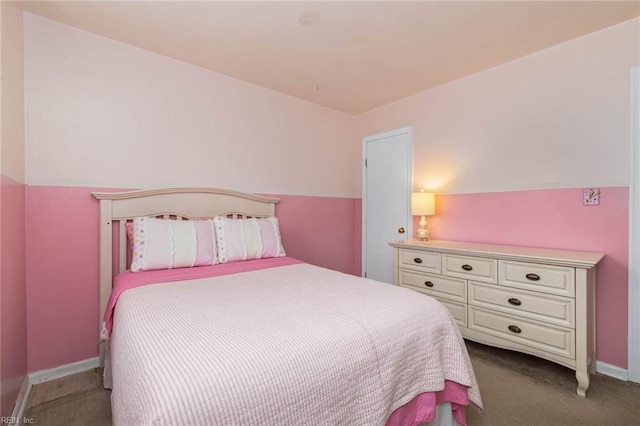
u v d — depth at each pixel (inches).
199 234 86.2
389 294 59.6
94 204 84.0
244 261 91.9
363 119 148.6
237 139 111.8
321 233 139.3
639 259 75.1
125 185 88.7
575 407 65.5
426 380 49.6
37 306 75.7
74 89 80.7
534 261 75.4
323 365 37.4
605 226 80.2
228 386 30.6
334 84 116.0
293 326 43.1
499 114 100.7
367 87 118.8
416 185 125.7
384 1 69.9
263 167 119.2
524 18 75.9
